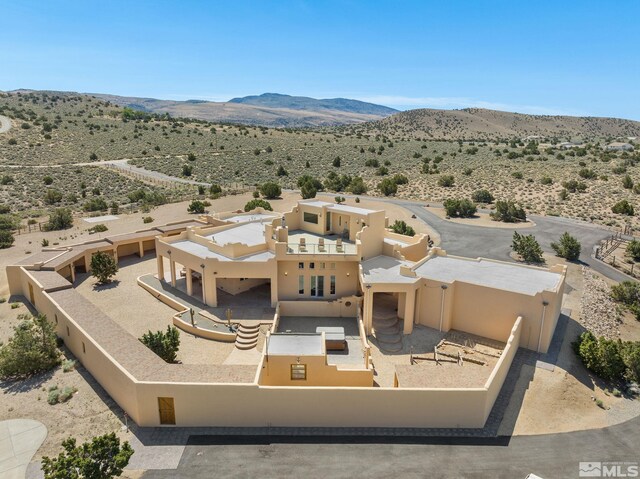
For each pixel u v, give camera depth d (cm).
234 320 3306
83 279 4372
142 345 2528
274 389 2142
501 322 3059
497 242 5797
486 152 14762
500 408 2359
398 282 3162
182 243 4109
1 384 2556
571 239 5206
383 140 18150
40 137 14538
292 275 3550
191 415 2169
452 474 1898
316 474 1878
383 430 2172
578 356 2877
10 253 5191
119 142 15200
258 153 14375
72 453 1603
